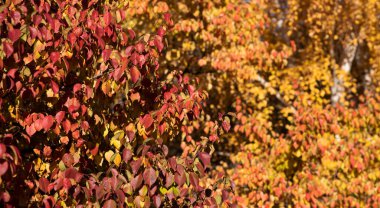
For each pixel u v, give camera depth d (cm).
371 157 717
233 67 818
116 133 358
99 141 402
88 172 403
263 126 840
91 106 385
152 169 323
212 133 414
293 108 898
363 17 1083
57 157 360
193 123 780
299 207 682
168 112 383
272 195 704
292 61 1285
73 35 334
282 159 775
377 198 700
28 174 332
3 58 314
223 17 792
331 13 1115
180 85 405
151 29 920
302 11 1166
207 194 376
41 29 322
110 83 363
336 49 1223
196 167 360
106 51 345
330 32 1055
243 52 819
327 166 733
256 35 903
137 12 737
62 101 348
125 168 386
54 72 332
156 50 382
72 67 355
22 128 367
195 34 888
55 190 341
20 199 314
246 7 844
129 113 400
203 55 912
